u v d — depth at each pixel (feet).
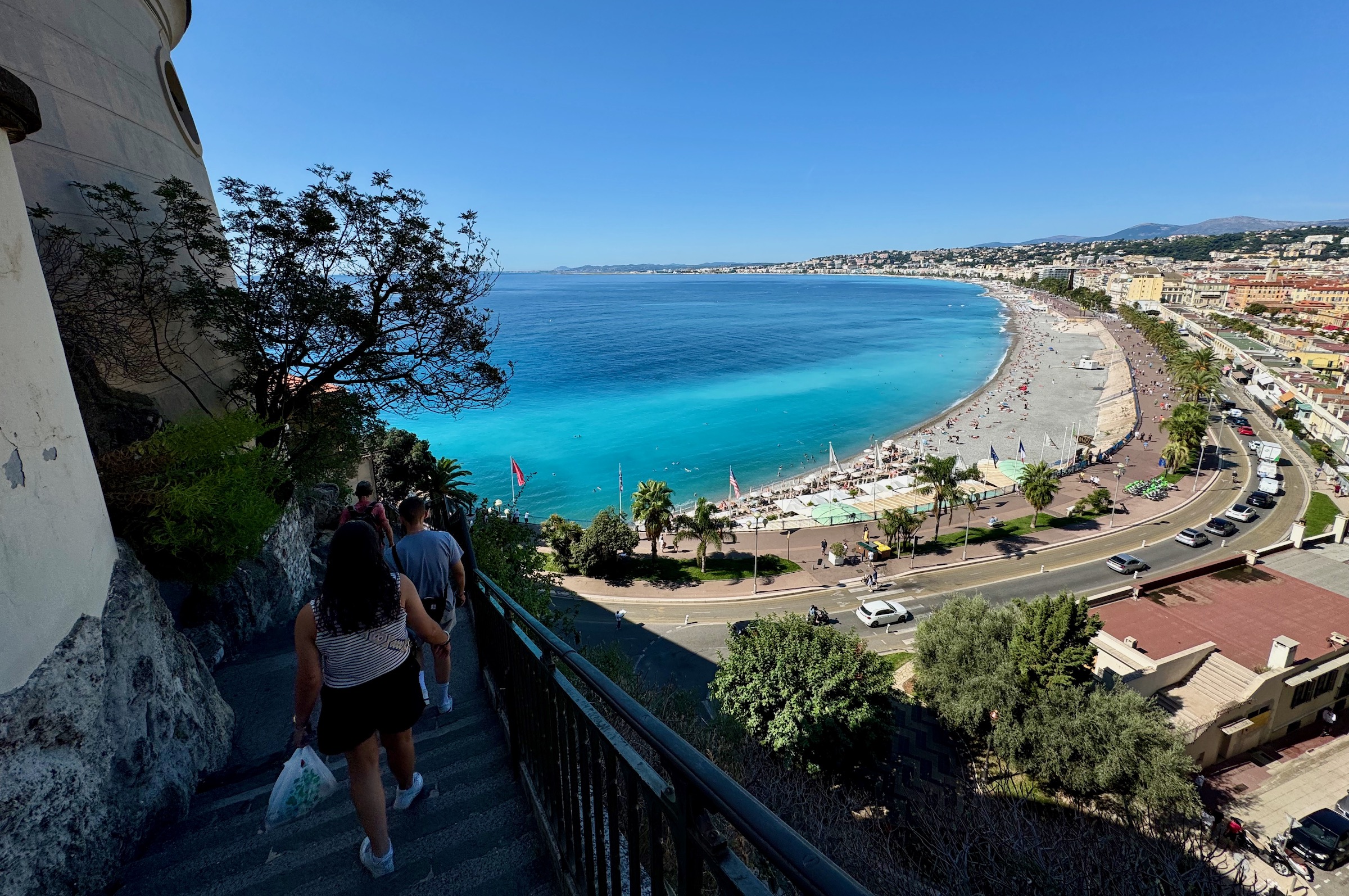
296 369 41.73
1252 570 95.30
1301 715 74.79
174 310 35.22
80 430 13.98
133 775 13.83
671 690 51.55
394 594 11.10
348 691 10.85
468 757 16.66
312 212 37.42
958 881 26.86
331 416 44.29
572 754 10.21
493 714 19.03
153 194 38.42
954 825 30.09
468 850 13.01
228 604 25.58
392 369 44.96
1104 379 348.79
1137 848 27.04
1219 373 268.21
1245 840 58.34
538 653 11.65
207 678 19.04
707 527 130.21
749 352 487.61
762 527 162.20
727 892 5.25
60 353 13.37
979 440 248.93
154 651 15.90
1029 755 59.31
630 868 7.65
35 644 11.20
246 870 12.87
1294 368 315.78
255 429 23.89
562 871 11.36
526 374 396.57
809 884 3.89
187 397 38.04
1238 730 68.28
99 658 13.15
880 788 61.11
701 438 263.70
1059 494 181.37
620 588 126.00
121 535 18.11
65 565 12.34
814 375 397.80
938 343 521.24
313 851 13.34
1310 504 166.91
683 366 426.51
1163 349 382.63
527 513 186.80
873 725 60.54
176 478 19.83
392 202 40.93
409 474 100.73
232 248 38.01
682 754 5.89
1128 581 124.57
